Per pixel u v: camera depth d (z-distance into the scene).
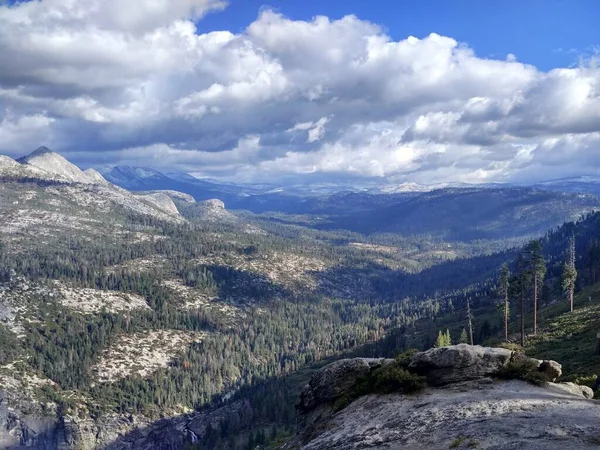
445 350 33.78
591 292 135.75
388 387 33.78
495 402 27.02
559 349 81.69
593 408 24.39
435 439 23.50
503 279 110.75
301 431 37.91
